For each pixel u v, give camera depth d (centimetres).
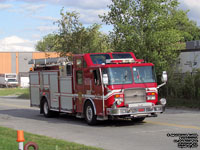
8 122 1678
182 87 2370
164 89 2506
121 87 1350
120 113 1314
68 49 3238
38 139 1081
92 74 1420
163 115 1739
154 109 1374
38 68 1941
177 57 2628
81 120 1683
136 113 1342
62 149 909
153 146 956
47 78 1811
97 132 1262
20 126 1516
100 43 3156
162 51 2584
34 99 1977
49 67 1825
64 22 3231
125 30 2539
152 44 2492
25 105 2780
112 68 1360
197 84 2270
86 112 1477
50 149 907
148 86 1398
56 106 1731
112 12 2633
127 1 2567
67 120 1702
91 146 955
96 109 1407
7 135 1209
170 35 2467
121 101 1342
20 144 725
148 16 2489
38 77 1914
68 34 3222
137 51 2523
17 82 7469
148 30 2530
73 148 918
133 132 1224
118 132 1241
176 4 2495
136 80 1383
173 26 2589
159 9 2484
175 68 2544
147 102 1388
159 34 2469
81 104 1512
